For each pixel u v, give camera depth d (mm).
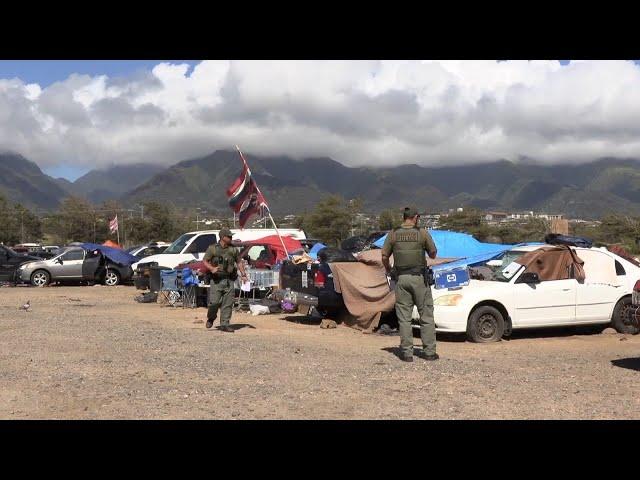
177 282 17469
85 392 7070
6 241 88688
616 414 6246
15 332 11875
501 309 11531
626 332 12352
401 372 8234
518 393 7090
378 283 12609
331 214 64000
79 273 25906
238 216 17641
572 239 15977
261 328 13109
